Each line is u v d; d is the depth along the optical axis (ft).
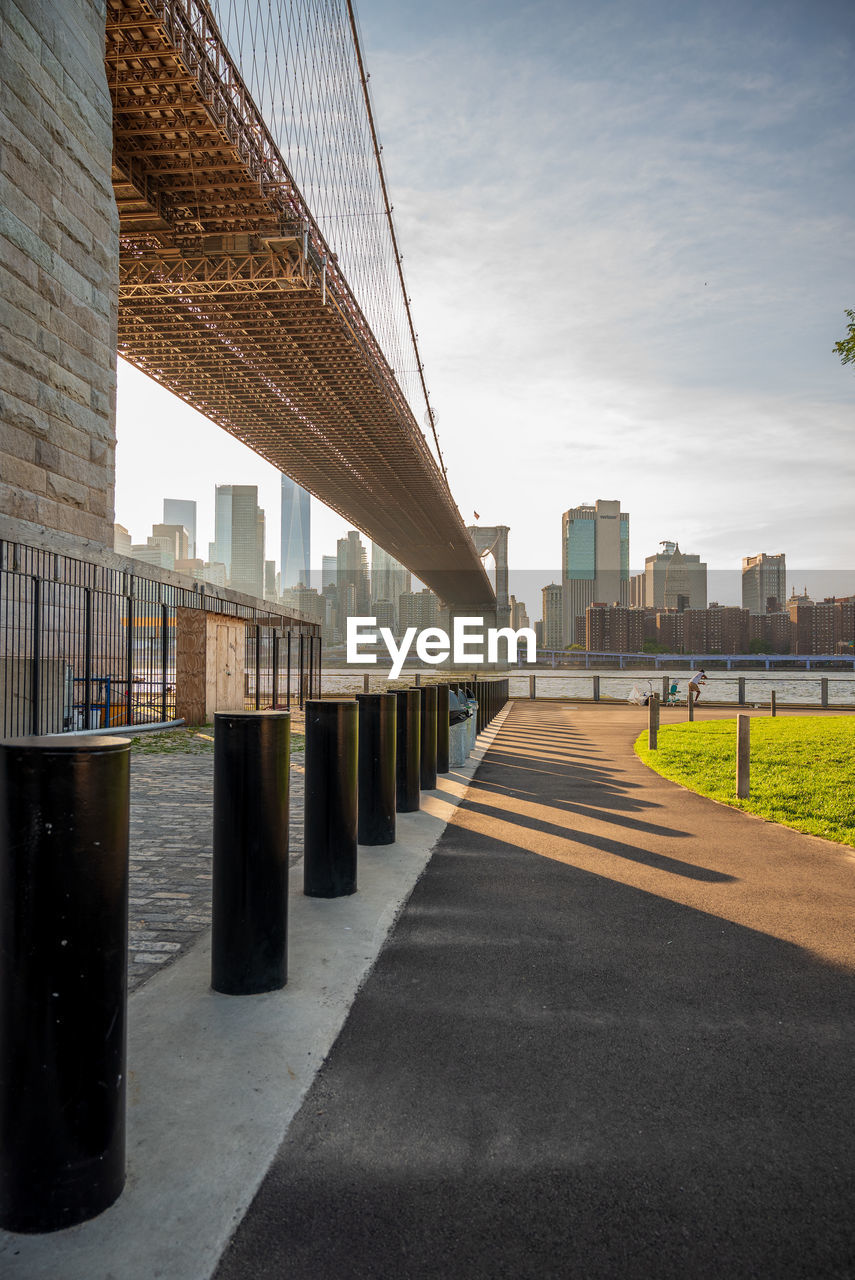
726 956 12.83
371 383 211.20
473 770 36.96
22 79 35.01
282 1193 6.95
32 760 6.63
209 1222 6.57
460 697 44.47
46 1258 6.16
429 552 389.19
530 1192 6.99
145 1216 6.63
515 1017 10.53
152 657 52.60
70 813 6.65
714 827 23.47
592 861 19.19
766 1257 6.25
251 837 11.07
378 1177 7.17
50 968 6.55
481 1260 6.18
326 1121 8.05
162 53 85.76
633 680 259.80
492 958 12.69
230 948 11.04
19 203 34.81
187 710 54.85
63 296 38.22
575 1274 6.05
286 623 73.46
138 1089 8.59
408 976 11.91
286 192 130.52
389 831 20.48
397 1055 9.45
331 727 15.74
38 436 36.35
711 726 64.34
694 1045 9.78
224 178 118.42
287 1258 6.19
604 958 12.73
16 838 6.62
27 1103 6.48
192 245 138.82
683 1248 6.33
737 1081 8.93
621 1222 6.63
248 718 11.05
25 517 35.37
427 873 18.01
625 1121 8.12
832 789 29.58
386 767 20.43
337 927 13.88
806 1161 7.48
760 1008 10.87
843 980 11.87
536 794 29.66
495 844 20.97
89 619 38.52
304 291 153.89
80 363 39.73
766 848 20.66
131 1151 7.50
